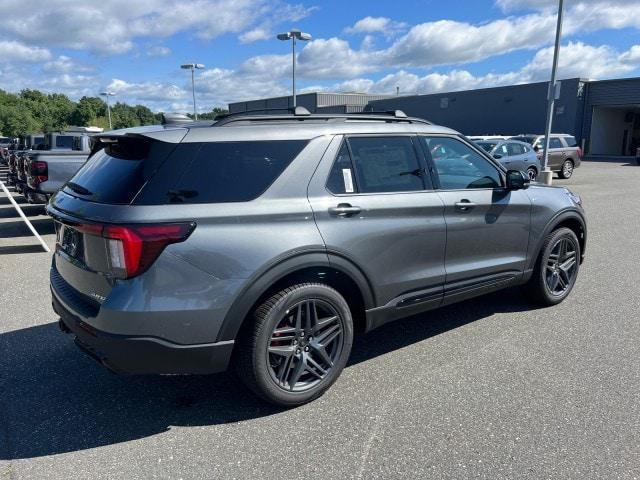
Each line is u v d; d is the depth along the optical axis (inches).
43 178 387.5
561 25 674.2
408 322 192.2
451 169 165.8
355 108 2193.7
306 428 124.1
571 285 213.3
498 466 108.7
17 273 265.0
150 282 111.7
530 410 130.0
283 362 129.9
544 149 711.7
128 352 113.1
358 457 112.6
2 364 158.6
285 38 959.6
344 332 138.5
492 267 175.8
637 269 266.4
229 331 119.7
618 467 107.8
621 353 163.3
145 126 139.6
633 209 487.2
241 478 106.2
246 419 128.6
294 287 128.4
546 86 1541.6
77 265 124.3
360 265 138.6
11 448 116.6
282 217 125.6
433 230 154.8
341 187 138.0
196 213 116.0
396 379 147.9
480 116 1744.6
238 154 125.8
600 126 1555.1
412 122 163.9
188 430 124.1
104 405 135.6
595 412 128.8
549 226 193.6
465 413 129.2
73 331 126.3
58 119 4114.2
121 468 109.7
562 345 169.8
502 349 167.3
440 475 106.2
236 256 118.5
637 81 1389.0
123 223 111.0
